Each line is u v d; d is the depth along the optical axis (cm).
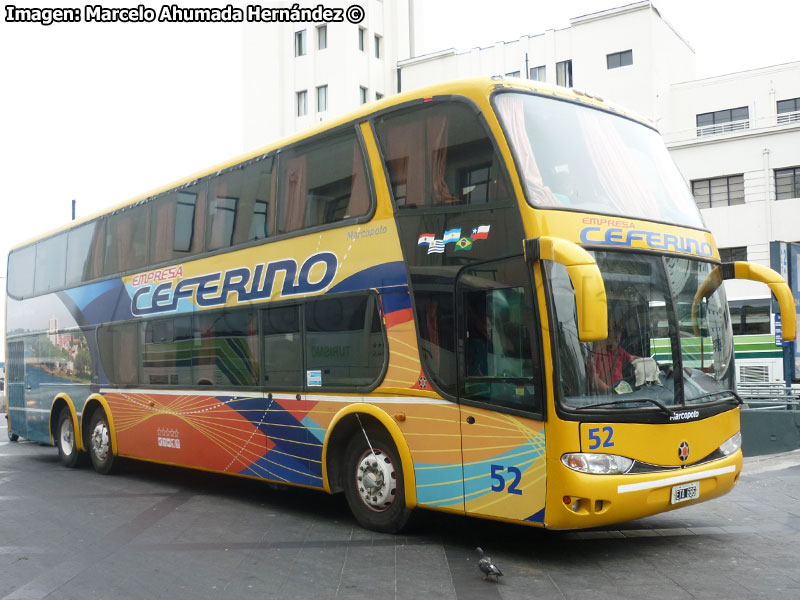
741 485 1011
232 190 984
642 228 690
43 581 611
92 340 1268
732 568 623
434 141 721
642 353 656
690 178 3428
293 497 1006
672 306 688
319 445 820
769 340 2362
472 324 673
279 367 880
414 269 727
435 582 595
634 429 628
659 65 3872
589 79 3950
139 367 1143
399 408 731
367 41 4509
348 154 813
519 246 636
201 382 1008
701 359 704
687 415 662
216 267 996
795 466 1167
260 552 698
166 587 592
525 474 625
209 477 1205
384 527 755
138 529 806
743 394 1563
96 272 1277
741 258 3312
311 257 845
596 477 602
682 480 649
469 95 694
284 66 4531
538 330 617
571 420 604
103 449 1235
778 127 3244
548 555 674
